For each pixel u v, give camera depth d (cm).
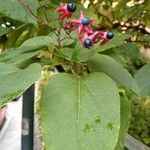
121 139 15
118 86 16
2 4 17
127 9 31
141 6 32
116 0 32
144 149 27
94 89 14
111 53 20
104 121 13
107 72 16
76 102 14
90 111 13
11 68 14
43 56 17
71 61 16
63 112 13
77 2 22
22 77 13
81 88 14
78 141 13
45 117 13
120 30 30
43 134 13
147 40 29
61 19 16
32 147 21
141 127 54
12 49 16
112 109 13
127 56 24
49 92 14
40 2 19
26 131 21
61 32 17
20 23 21
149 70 19
